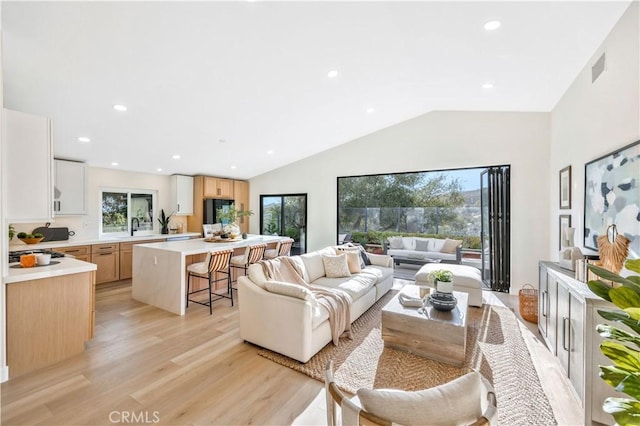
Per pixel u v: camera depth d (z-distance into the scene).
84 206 4.77
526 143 4.28
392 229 5.56
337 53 2.67
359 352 2.60
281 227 6.93
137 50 2.29
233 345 2.73
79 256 4.57
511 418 1.78
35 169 2.24
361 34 2.39
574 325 1.98
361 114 4.51
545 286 2.77
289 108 3.84
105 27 2.02
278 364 2.39
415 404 0.90
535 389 2.06
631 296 1.00
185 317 3.43
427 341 2.50
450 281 2.74
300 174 6.57
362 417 0.91
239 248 5.04
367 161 5.67
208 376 2.20
